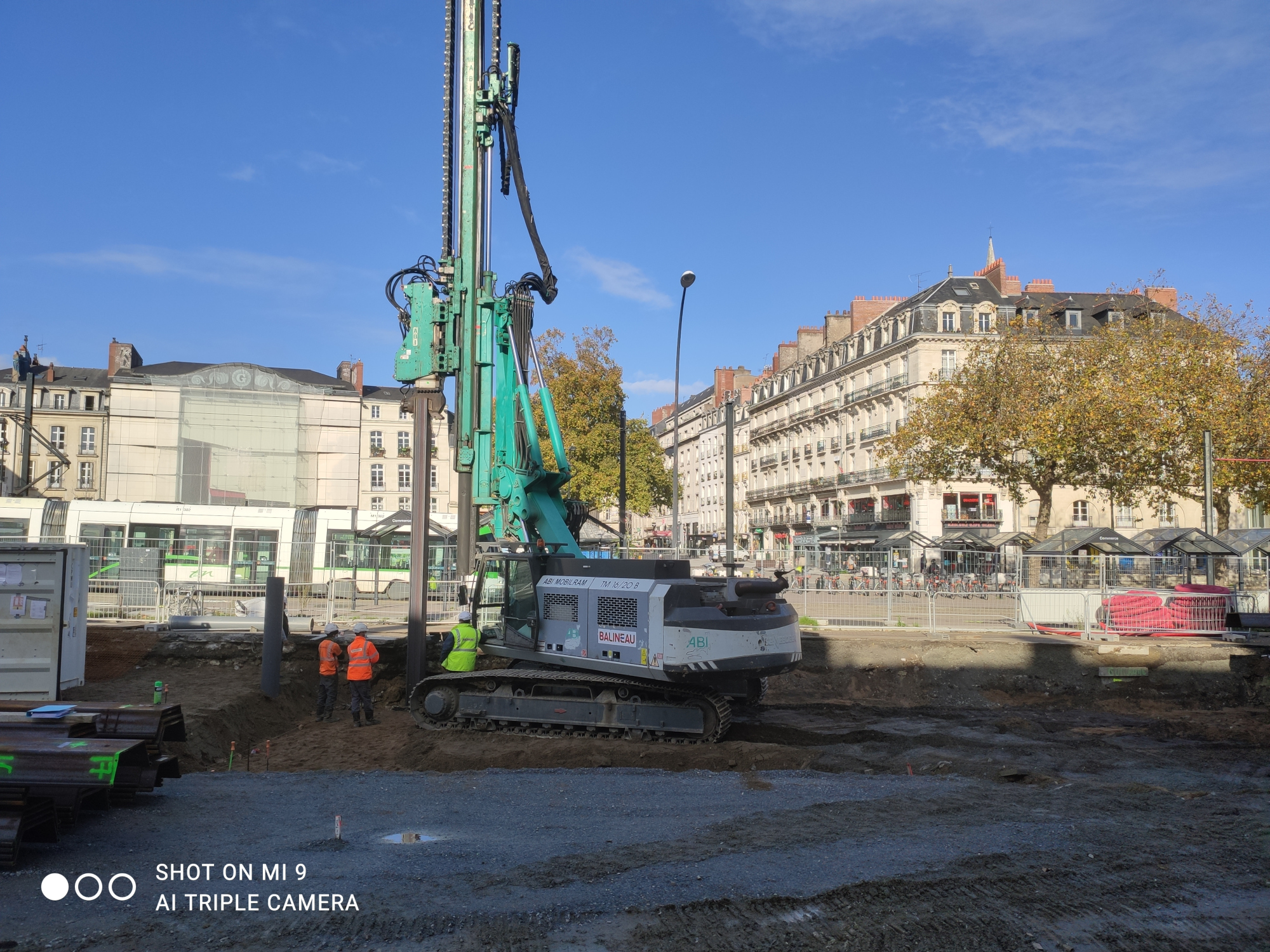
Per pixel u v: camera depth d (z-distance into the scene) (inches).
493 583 543.5
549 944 206.1
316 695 665.0
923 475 1561.3
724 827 302.0
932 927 218.5
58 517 1229.7
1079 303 2170.3
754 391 3341.5
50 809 271.3
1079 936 214.8
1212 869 259.0
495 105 576.1
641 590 473.4
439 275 588.7
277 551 1227.2
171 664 683.4
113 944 203.0
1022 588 829.8
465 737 508.7
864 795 355.6
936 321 2095.2
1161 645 718.5
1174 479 1411.2
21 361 2908.5
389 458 2886.3
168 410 2383.1
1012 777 400.5
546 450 1058.1
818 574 946.7
